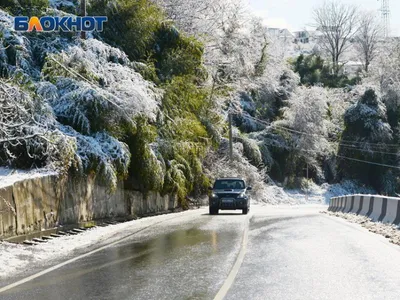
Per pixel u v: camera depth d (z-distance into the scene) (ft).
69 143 71.56
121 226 74.54
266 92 239.30
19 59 83.15
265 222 77.25
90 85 84.07
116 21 111.55
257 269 38.75
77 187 74.90
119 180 90.89
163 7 150.82
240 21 192.75
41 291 32.71
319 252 46.47
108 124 86.84
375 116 239.09
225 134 189.37
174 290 32.22
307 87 260.01
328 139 250.78
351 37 375.66
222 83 184.24
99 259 45.09
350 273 36.91
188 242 54.80
